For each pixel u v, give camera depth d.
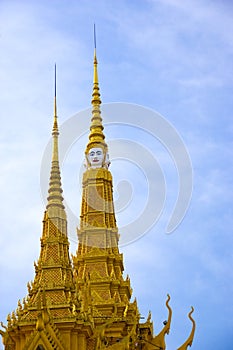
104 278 80.00
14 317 61.38
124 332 71.81
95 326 70.62
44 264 64.75
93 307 73.38
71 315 59.69
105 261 82.31
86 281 73.69
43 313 58.16
